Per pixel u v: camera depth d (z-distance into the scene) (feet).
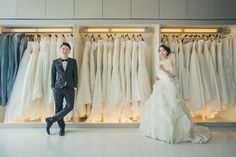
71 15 13.88
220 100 13.85
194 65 13.80
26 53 14.19
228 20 13.96
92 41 14.47
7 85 14.24
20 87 13.91
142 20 13.92
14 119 13.99
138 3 13.96
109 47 14.11
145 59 14.47
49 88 13.78
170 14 13.96
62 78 12.35
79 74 14.15
